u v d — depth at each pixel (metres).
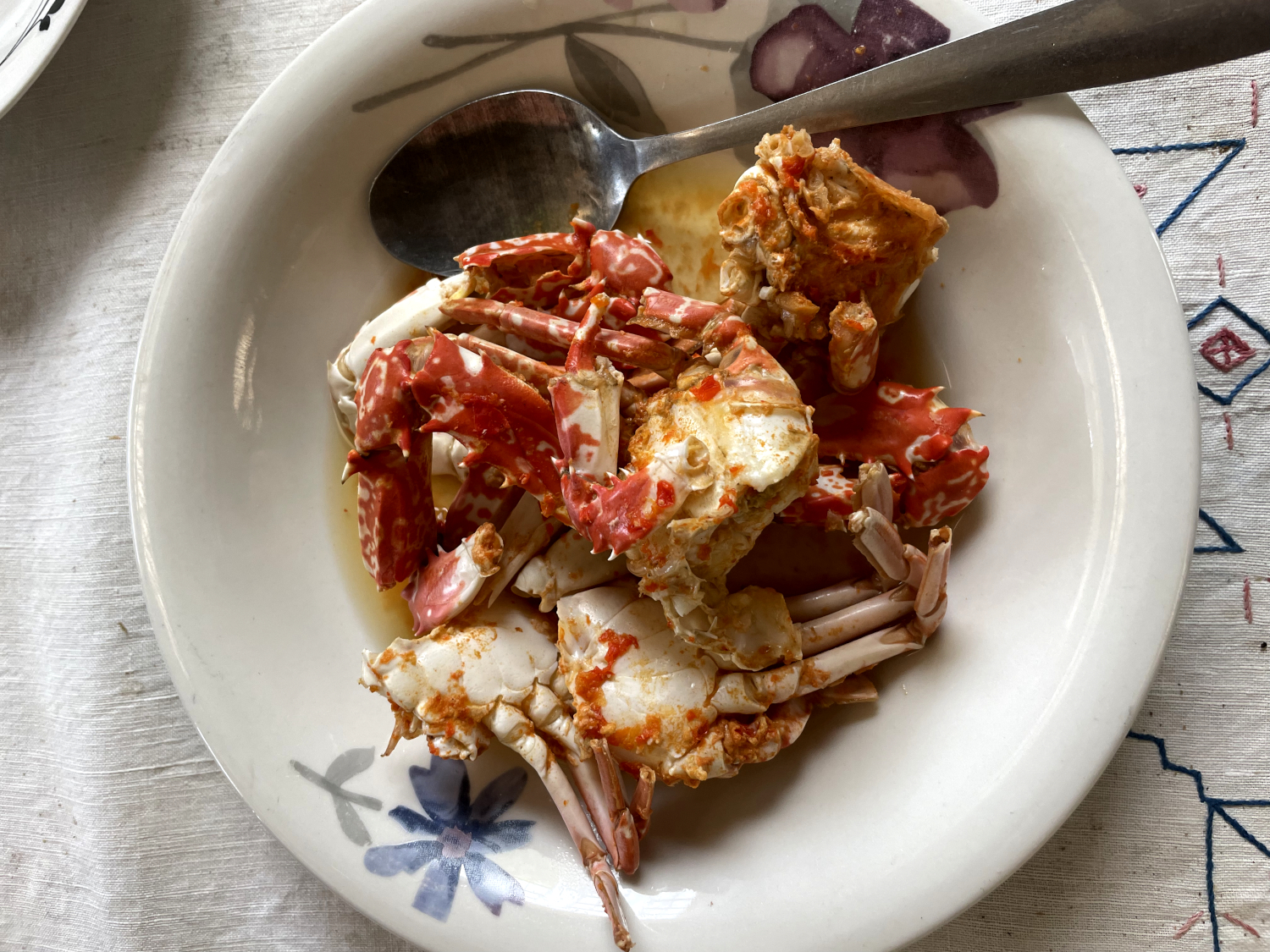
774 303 0.23
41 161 0.30
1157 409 0.23
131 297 0.30
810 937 0.23
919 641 0.24
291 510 0.27
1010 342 0.24
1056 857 0.27
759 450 0.21
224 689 0.25
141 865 0.29
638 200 0.27
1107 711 0.23
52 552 0.30
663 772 0.25
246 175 0.25
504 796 0.26
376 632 0.28
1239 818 0.27
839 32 0.23
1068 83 0.22
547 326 0.24
